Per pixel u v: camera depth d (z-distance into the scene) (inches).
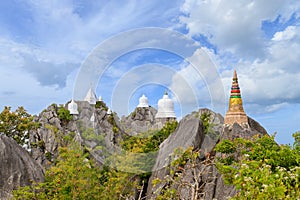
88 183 427.5
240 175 276.7
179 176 348.8
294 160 323.6
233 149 377.4
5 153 439.8
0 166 426.9
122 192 443.5
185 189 380.5
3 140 458.3
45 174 474.6
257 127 545.6
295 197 248.4
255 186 258.2
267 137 379.9
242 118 500.7
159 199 346.9
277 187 243.0
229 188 377.7
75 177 417.4
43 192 422.9
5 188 417.1
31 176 448.1
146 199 442.9
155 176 445.4
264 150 345.1
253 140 418.3
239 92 517.0
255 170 275.9
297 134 360.2
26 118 859.4
